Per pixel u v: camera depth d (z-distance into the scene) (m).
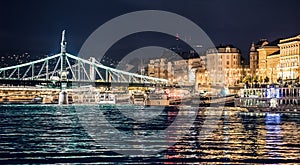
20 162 93.94
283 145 115.75
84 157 98.44
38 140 125.19
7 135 136.38
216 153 103.19
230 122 177.38
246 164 91.19
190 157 98.06
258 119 191.12
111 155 100.69
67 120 190.25
